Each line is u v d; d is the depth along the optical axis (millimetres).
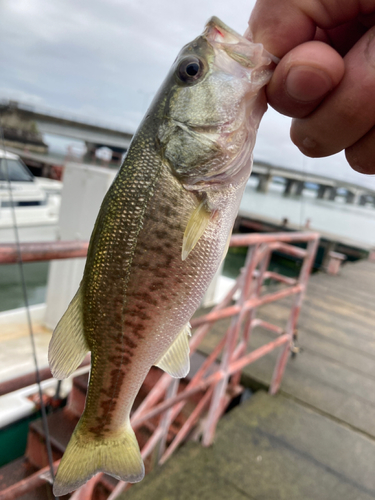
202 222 151
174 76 159
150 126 157
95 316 157
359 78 115
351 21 134
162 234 152
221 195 157
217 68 154
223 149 155
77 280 679
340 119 122
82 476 153
